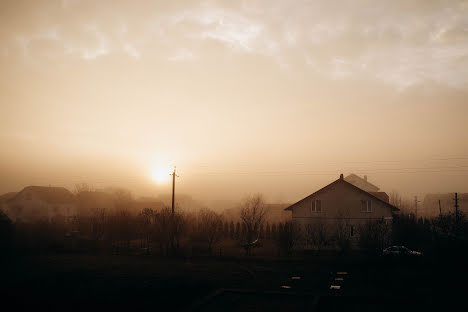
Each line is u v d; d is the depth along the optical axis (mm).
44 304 16281
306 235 38656
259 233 53906
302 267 29031
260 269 27875
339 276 24766
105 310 15344
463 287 20031
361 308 16281
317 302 16641
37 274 24156
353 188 42250
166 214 39156
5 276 23391
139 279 22453
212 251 39312
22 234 38781
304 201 43156
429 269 26188
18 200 71562
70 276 23438
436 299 17609
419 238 34469
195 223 50500
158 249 40125
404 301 17156
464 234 23578
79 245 41469
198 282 21641
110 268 27312
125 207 69938
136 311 15203
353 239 40656
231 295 18391
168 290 19172
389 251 29156
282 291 19500
